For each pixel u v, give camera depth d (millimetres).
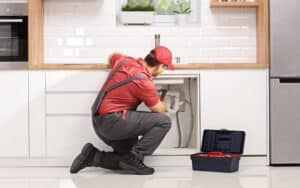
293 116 5922
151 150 5434
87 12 6648
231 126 5906
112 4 6641
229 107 5898
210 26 6680
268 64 5922
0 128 5875
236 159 5543
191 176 5262
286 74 5922
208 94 5895
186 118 6324
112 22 6641
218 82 5895
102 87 5457
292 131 5926
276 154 5922
